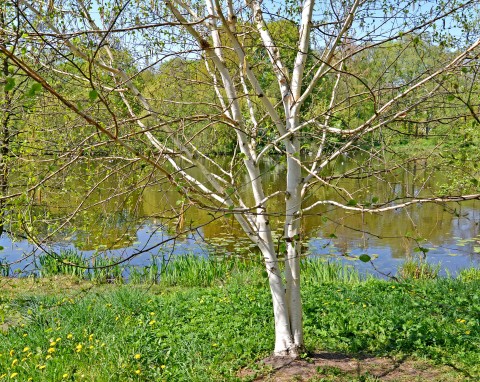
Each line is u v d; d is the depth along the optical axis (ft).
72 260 35.47
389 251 44.70
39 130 19.30
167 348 20.18
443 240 48.19
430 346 20.25
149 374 18.26
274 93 23.25
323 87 21.93
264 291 27.32
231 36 15.78
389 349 20.33
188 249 44.16
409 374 18.08
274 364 18.70
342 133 17.03
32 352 19.98
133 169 17.03
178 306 25.48
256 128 18.84
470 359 19.06
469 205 64.03
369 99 16.65
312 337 21.33
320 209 58.90
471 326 22.02
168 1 15.31
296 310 19.25
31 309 25.18
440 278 31.53
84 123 16.44
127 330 21.94
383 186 46.42
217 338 21.07
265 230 18.85
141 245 45.68
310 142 22.03
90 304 25.62
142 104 17.78
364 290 28.19
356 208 13.39
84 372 18.37
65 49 15.99
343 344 20.76
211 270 35.53
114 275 36.86
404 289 27.71
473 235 49.73
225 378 17.93
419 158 16.66
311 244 46.62
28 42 14.23
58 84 17.26
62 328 22.48
